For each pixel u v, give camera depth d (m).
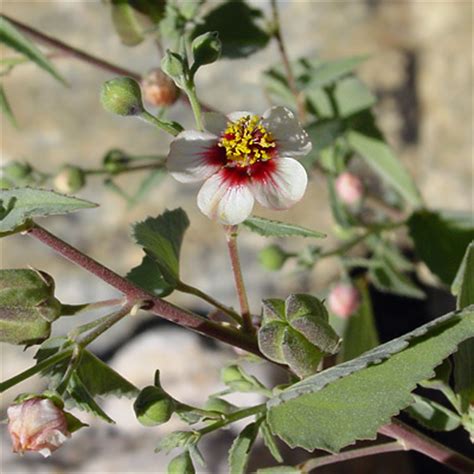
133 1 0.21
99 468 0.27
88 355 0.16
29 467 0.27
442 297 0.31
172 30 0.21
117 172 0.24
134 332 0.31
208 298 0.16
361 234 0.26
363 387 0.14
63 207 0.14
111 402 0.28
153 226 0.16
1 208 0.14
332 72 0.24
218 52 0.15
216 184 0.15
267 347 0.14
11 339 0.14
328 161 0.26
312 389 0.13
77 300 0.31
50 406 0.13
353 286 0.24
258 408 0.15
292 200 0.15
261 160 0.16
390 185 0.28
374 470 0.28
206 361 0.29
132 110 0.15
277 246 0.24
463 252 0.25
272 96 0.26
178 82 0.15
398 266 0.29
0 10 0.32
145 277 0.16
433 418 0.16
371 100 0.26
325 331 0.14
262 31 0.23
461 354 0.15
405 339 0.14
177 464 0.14
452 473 0.28
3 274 0.14
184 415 0.15
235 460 0.14
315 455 0.27
